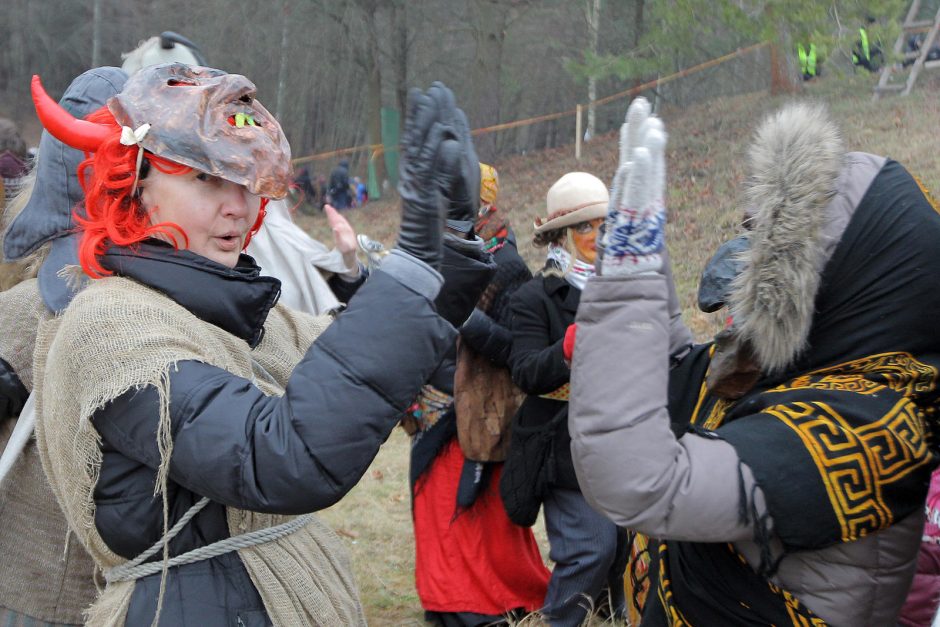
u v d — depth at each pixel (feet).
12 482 7.45
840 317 5.62
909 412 5.42
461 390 12.67
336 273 9.71
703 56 65.10
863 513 5.25
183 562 5.73
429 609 13.39
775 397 5.63
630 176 5.24
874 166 5.72
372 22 82.64
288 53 92.73
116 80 8.41
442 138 5.27
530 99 99.60
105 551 5.83
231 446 5.08
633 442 5.20
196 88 5.65
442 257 5.39
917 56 46.50
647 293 5.27
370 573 15.49
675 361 7.09
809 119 5.61
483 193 13.14
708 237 33.86
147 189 5.73
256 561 5.87
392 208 69.31
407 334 5.14
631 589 7.23
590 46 70.03
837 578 5.51
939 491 7.97
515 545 13.16
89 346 5.36
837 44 37.88
